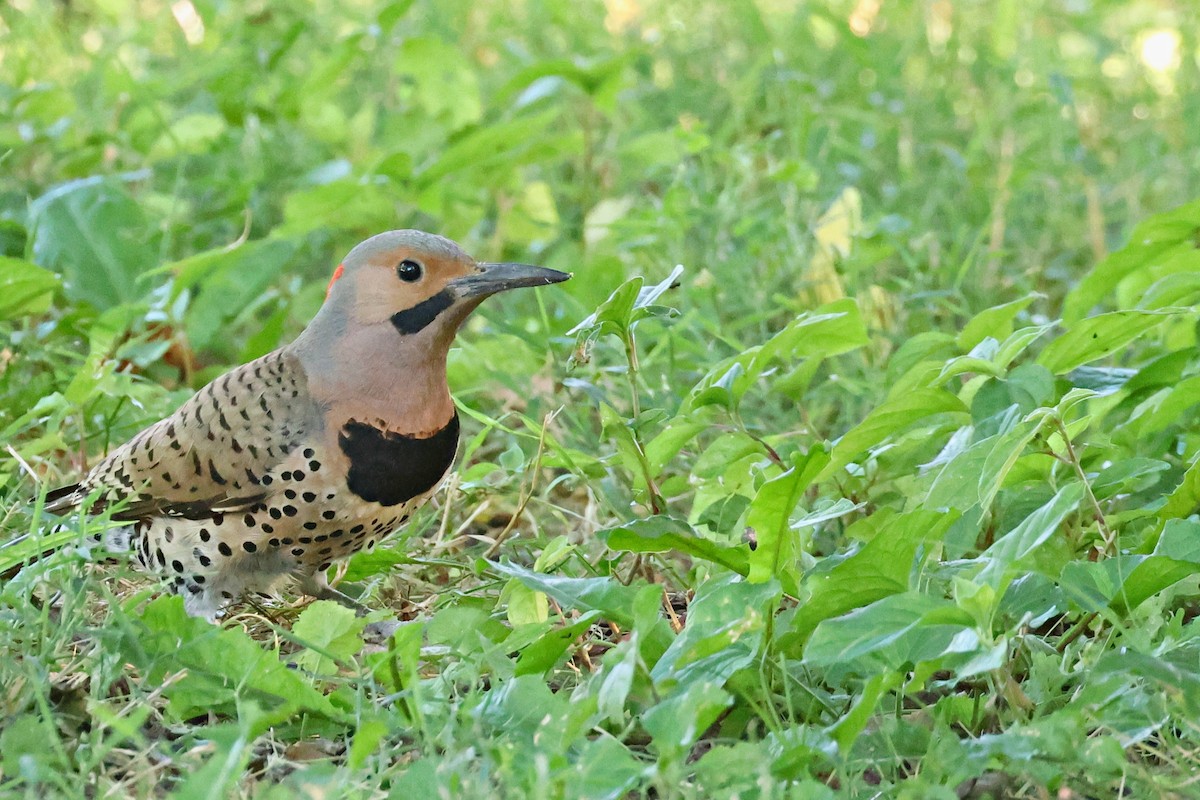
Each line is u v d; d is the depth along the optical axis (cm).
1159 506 941
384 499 955
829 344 1020
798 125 1714
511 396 1290
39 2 2234
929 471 927
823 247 1368
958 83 2022
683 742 684
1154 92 2002
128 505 967
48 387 1247
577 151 1574
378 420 938
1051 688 781
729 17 2264
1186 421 1066
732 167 1590
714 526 981
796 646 813
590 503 1116
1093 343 984
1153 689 768
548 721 727
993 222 1559
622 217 1595
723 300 1396
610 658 758
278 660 789
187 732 791
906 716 793
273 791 673
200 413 952
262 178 1675
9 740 737
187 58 2078
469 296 945
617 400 1238
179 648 800
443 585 1055
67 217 1387
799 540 862
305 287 1533
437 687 805
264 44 1989
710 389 964
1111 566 802
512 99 1972
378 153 1670
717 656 770
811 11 2039
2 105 1816
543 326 1367
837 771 711
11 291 1233
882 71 1944
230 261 1367
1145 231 1170
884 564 776
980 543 953
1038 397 908
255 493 941
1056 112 1803
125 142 1722
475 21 2358
